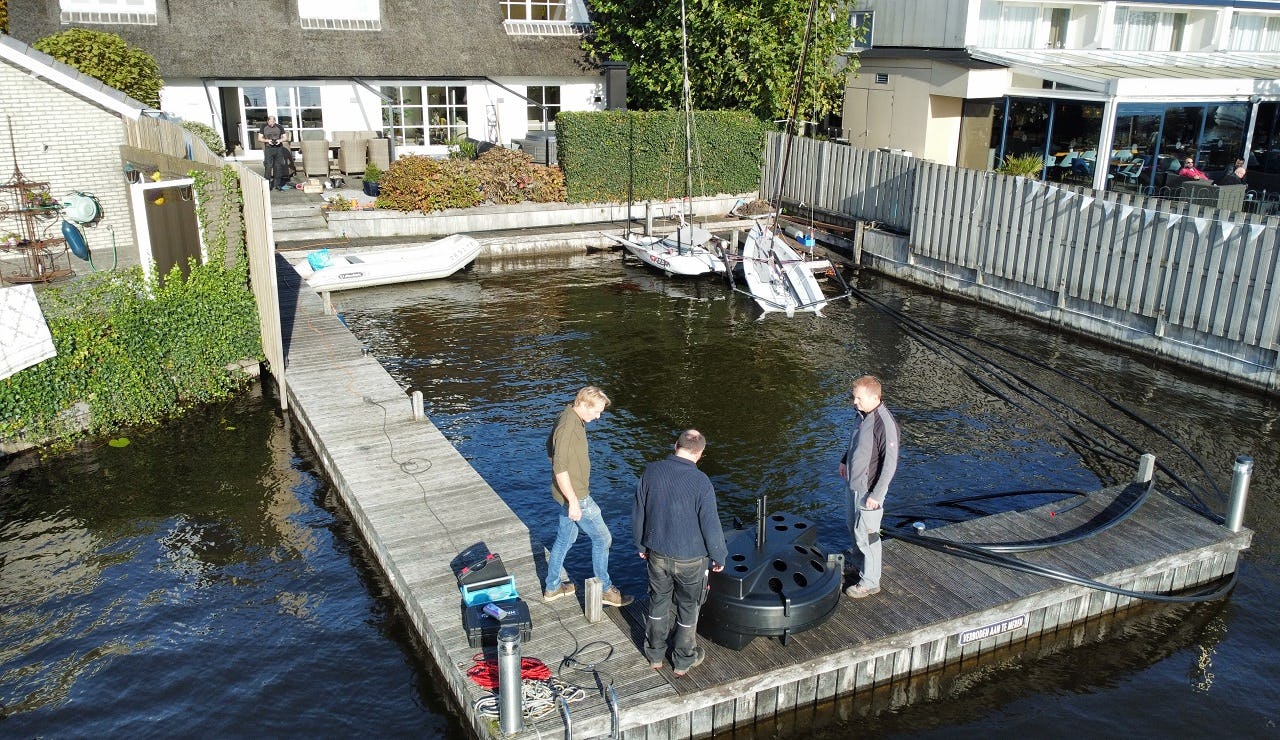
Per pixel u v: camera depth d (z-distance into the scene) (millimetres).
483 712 6906
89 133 18484
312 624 8906
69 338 12242
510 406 13977
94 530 10469
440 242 21391
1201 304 15172
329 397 13023
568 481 7363
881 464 7727
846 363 15977
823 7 26078
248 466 11992
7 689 7949
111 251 18719
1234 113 25250
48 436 12344
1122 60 25547
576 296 19812
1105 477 11883
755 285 19797
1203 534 9500
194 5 25438
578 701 6953
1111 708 7910
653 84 27469
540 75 28891
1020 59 24359
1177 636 8836
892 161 22016
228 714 7707
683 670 7199
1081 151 24375
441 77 27891
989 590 8461
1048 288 17953
